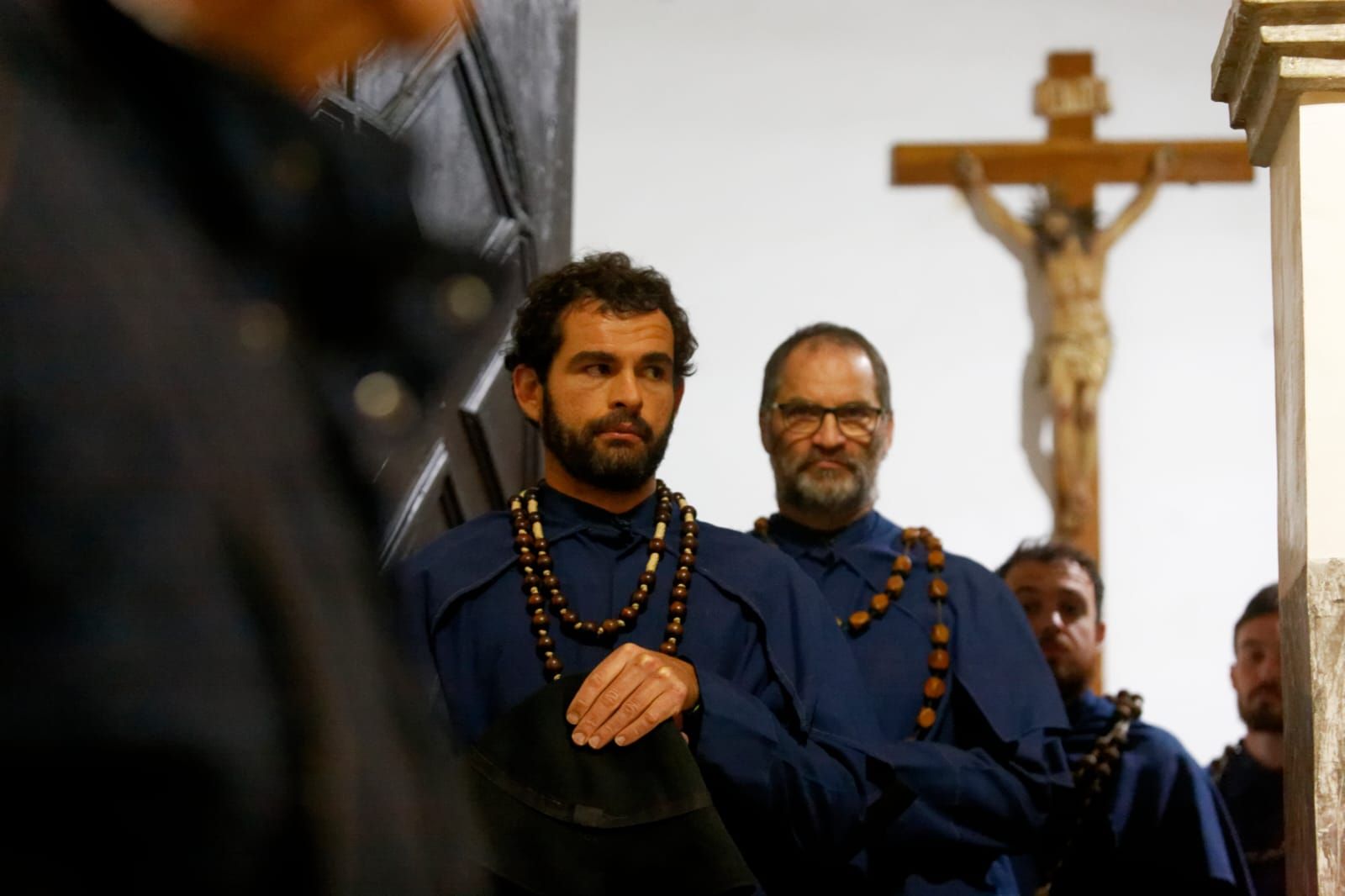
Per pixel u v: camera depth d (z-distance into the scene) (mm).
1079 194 8906
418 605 3982
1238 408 8859
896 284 8930
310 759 1043
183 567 1019
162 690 994
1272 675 5762
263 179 1150
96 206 1066
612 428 4066
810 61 9148
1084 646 5422
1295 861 3596
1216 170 8891
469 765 3434
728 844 3342
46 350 1021
